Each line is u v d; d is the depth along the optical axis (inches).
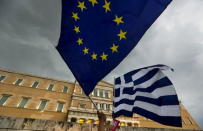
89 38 166.6
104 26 163.3
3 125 339.9
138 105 205.6
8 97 850.8
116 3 162.4
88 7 168.9
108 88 1135.0
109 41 160.6
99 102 985.5
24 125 353.4
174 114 173.2
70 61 165.2
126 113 213.3
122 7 159.8
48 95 964.0
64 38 170.6
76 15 170.2
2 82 920.9
